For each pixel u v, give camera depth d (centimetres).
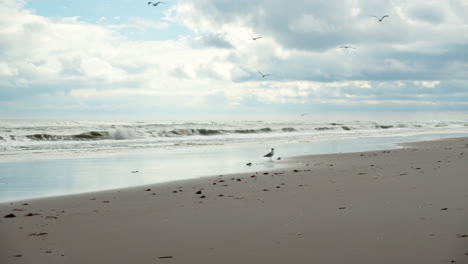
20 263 562
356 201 924
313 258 538
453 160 1903
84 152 2902
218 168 1934
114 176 1680
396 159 2094
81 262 561
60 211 952
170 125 6038
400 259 516
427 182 1180
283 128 6450
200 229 720
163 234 697
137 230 733
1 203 1088
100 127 5038
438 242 580
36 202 1090
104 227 767
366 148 3120
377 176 1400
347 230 667
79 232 731
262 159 2367
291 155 2591
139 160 2359
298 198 1005
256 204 946
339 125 8262
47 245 649
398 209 812
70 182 1513
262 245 607
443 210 786
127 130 4684
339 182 1284
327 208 859
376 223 705
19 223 818
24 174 1758
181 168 1950
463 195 941
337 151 2875
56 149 3138
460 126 8594
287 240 626
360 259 524
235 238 653
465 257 513
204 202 1002
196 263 540
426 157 2139
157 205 987
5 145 3369
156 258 568
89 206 1010
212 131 5484
